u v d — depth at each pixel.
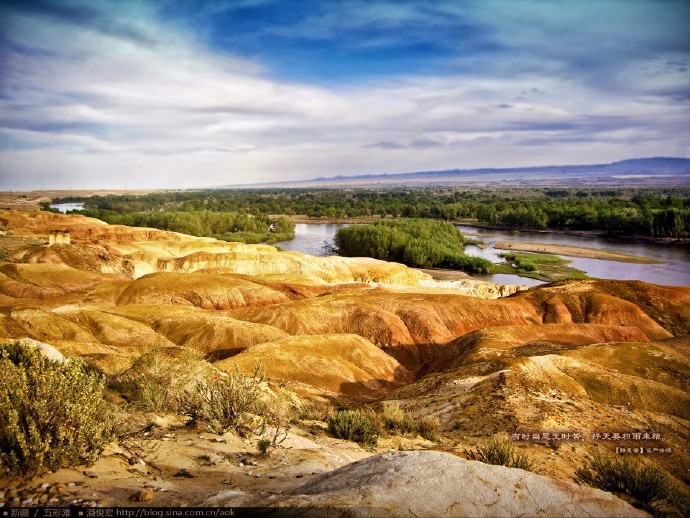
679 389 22.23
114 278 59.53
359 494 4.68
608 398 19.61
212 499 4.76
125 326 35.53
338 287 62.72
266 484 5.78
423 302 50.81
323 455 7.93
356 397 29.56
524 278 81.06
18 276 53.94
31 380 5.44
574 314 51.53
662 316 52.28
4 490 4.53
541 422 15.38
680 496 9.23
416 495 4.73
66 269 57.12
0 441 4.90
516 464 9.52
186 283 55.00
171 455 6.28
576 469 11.34
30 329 29.58
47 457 4.98
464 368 25.36
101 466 5.37
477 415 16.86
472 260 87.88
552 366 21.72
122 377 10.41
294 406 15.15
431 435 13.84
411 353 44.25
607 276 79.56
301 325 45.06
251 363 29.98
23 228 90.56
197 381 9.55
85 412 5.39
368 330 45.31
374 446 11.19
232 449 7.17
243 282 57.69
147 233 94.69
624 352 25.98
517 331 39.97
